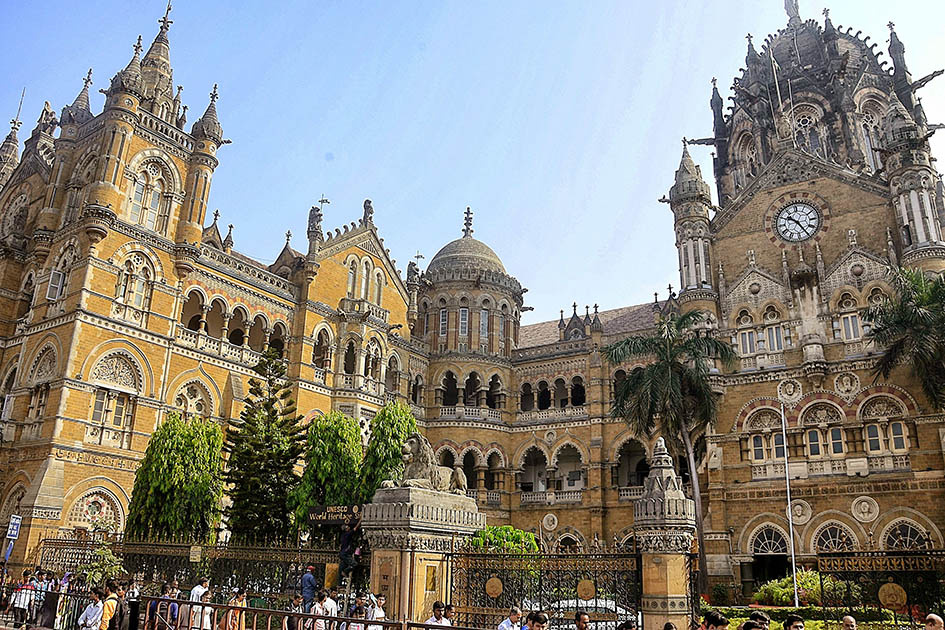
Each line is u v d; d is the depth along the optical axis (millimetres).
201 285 43281
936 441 41781
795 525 44219
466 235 64625
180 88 48312
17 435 36938
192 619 19703
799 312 48469
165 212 42594
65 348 36500
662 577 16703
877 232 47875
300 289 49188
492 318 59719
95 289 37875
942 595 19609
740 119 74250
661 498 17391
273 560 23906
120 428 37656
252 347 48438
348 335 50531
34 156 47375
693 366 47500
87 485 35438
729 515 46219
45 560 31281
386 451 35906
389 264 56562
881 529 41875
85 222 38719
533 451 58469
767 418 47344
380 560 18922
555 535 52531
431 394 57188
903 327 39406
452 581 18953
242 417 37688
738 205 53562
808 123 70750
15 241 43562
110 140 40469
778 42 77875
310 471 35125
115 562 27781
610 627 17297
